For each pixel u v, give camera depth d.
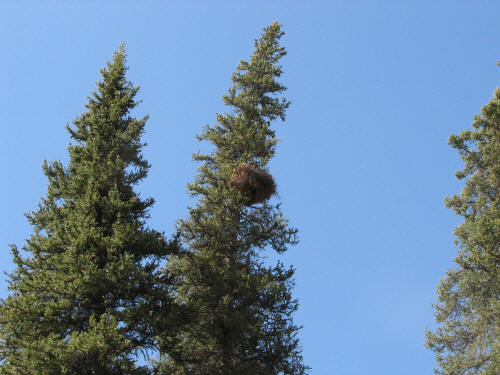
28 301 13.86
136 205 16.38
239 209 19.31
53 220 16.09
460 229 20.00
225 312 17.14
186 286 18.19
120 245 14.77
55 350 12.31
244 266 19.09
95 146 17.12
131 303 14.31
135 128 18.22
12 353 12.89
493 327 19.14
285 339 17.12
